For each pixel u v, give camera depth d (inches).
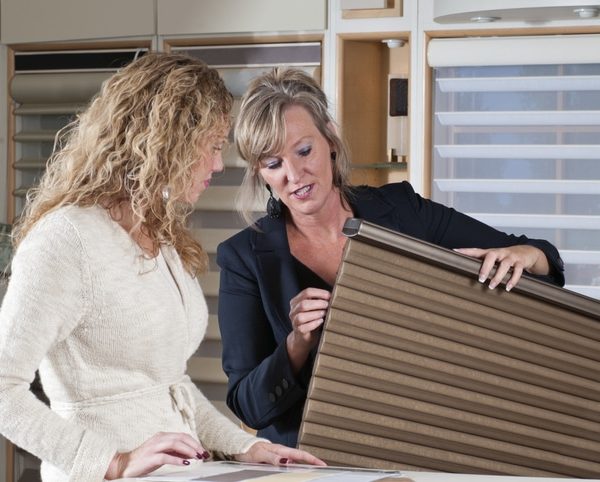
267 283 102.5
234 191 156.8
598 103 143.2
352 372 91.0
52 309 74.9
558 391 100.0
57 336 76.4
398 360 92.4
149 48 162.1
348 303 90.2
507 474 97.6
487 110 147.4
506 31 142.6
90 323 77.6
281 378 97.0
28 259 75.7
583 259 144.4
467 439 95.9
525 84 144.0
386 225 104.4
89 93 165.3
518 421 98.2
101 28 163.0
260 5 153.6
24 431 73.0
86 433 74.0
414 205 107.9
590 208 144.4
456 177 149.3
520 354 97.2
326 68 151.8
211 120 82.0
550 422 99.7
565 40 139.8
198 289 87.7
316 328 94.1
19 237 81.4
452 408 95.3
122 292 77.9
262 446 85.3
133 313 78.2
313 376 90.1
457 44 144.0
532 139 146.6
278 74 100.3
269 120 96.3
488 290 94.9
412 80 147.0
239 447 85.8
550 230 146.6
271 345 104.8
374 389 92.4
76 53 167.0
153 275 80.7
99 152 80.1
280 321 101.6
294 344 96.0
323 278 102.0
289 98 97.8
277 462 83.7
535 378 98.2
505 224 146.7
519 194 146.9
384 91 157.4
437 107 148.9
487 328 95.7
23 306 74.3
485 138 148.4
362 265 89.9
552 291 96.2
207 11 156.6
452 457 95.4
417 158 147.4
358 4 148.4
